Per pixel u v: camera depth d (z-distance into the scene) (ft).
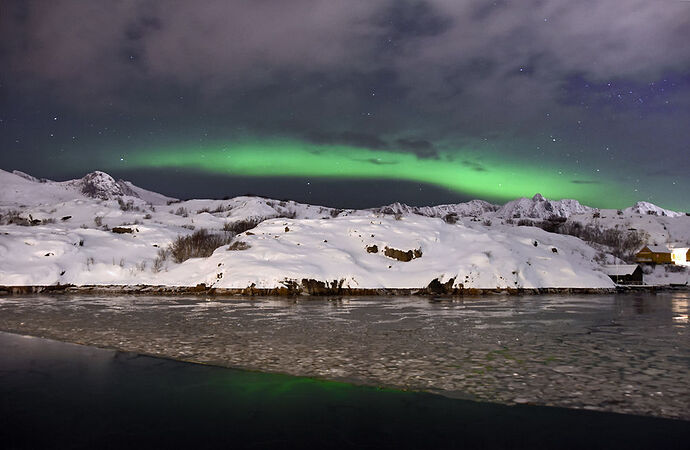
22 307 64.95
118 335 43.06
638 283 124.06
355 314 58.03
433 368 30.68
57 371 30.37
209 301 73.67
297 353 35.27
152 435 20.51
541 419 21.79
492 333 44.32
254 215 192.03
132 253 102.42
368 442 19.62
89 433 20.70
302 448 19.12
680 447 18.89
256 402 24.43
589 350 36.42
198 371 30.22
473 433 20.40
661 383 27.12
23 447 19.33
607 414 22.36
